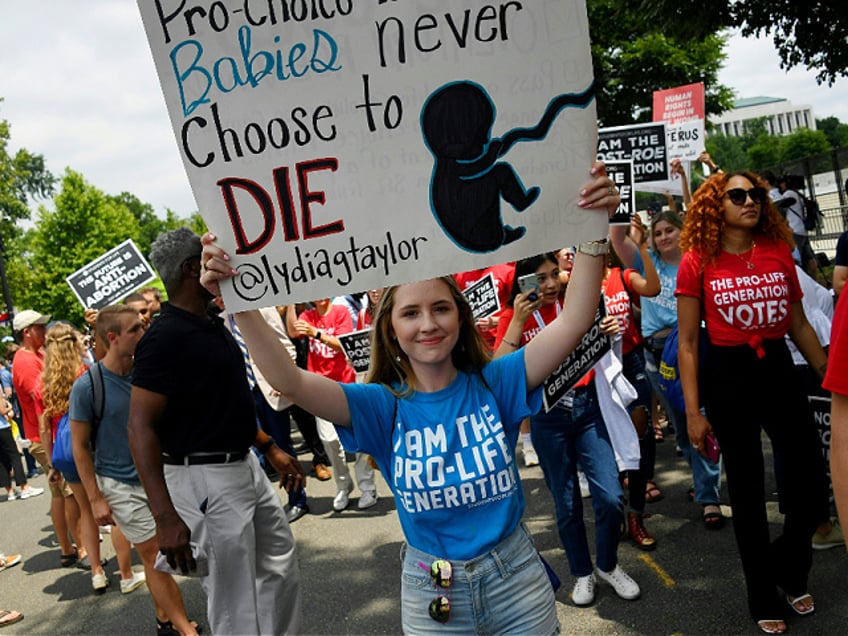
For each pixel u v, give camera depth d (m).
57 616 4.82
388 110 1.95
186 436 3.01
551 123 1.98
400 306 2.13
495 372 2.24
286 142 1.95
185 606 4.52
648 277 4.62
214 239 1.98
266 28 1.90
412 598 2.19
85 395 3.82
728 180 3.24
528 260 3.74
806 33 11.88
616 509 3.67
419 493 2.13
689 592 3.70
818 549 3.88
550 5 1.93
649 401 4.46
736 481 3.26
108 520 3.89
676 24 11.88
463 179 1.98
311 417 6.99
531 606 2.14
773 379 3.23
